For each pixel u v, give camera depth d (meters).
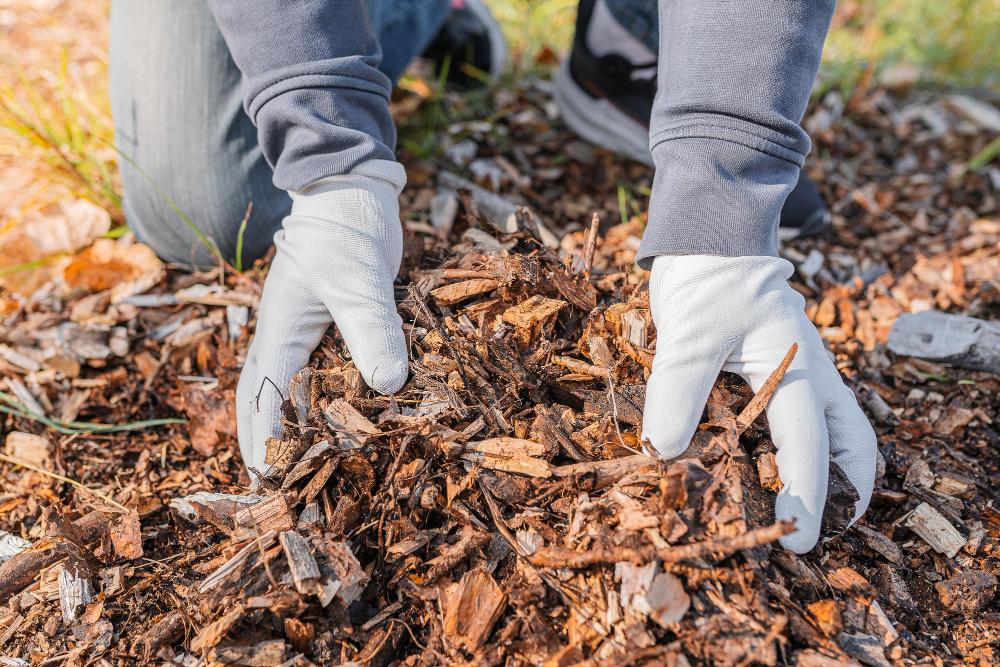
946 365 1.78
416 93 2.79
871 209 2.42
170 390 1.79
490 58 2.83
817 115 2.80
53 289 2.02
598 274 1.90
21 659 1.25
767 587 1.19
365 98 1.56
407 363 1.43
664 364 1.37
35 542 1.47
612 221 2.30
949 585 1.33
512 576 1.23
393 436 1.33
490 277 1.56
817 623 1.19
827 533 1.36
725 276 1.38
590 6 2.33
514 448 1.33
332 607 1.22
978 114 2.88
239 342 1.83
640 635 1.12
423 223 2.07
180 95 1.89
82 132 2.38
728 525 1.19
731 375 1.47
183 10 1.86
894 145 2.76
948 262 2.13
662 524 1.18
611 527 1.22
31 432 1.69
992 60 3.27
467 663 1.17
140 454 1.65
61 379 1.78
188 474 1.59
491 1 3.49
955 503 1.47
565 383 1.45
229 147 1.92
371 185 1.55
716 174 1.37
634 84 2.41
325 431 1.35
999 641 1.26
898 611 1.29
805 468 1.29
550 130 2.66
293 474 1.32
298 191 1.56
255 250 2.04
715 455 1.33
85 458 1.64
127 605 1.31
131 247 2.09
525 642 1.17
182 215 1.94
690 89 1.38
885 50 3.28
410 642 1.23
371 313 1.45
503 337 1.48
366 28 1.62
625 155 2.53
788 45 1.34
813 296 2.05
